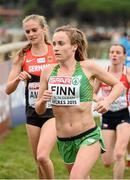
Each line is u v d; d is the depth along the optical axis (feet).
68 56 29.17
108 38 158.20
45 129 33.73
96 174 43.47
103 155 39.93
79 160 28.30
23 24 35.12
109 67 40.88
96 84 40.83
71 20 368.68
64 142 29.48
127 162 44.60
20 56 35.35
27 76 33.63
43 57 35.09
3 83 56.24
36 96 34.71
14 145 52.16
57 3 364.58
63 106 29.19
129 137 39.14
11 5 313.12
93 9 369.09
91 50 94.27
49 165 33.24
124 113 39.78
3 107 56.65
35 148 35.27
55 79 29.40
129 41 64.18
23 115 63.41
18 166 42.93
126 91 40.04
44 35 35.22
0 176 40.29
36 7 341.21
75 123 29.12
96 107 28.68
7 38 121.29
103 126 40.29
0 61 55.98
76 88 28.99
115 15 371.35
